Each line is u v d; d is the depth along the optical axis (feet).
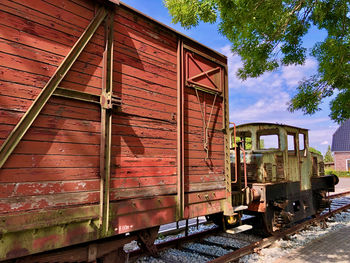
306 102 22.79
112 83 9.48
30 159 7.25
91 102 8.81
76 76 8.52
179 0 16.56
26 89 7.36
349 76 21.56
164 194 10.98
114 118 9.48
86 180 8.41
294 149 24.44
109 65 9.41
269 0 15.67
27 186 7.10
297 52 21.68
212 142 14.15
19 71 7.26
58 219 7.54
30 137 7.32
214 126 14.44
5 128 6.88
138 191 9.95
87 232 8.23
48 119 7.75
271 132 23.24
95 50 9.11
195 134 13.08
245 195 17.33
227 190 14.62
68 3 8.52
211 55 14.79
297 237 19.74
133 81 10.28
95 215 8.46
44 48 7.84
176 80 12.32
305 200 24.40
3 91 6.92
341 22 19.47
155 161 10.77
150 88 10.96
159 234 18.62
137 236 10.48
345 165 112.78
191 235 17.98
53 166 7.68
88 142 8.61
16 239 6.79
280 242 18.21
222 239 18.80
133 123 10.10
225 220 20.24
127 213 9.43
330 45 20.18
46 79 7.81
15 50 7.23
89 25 8.90
